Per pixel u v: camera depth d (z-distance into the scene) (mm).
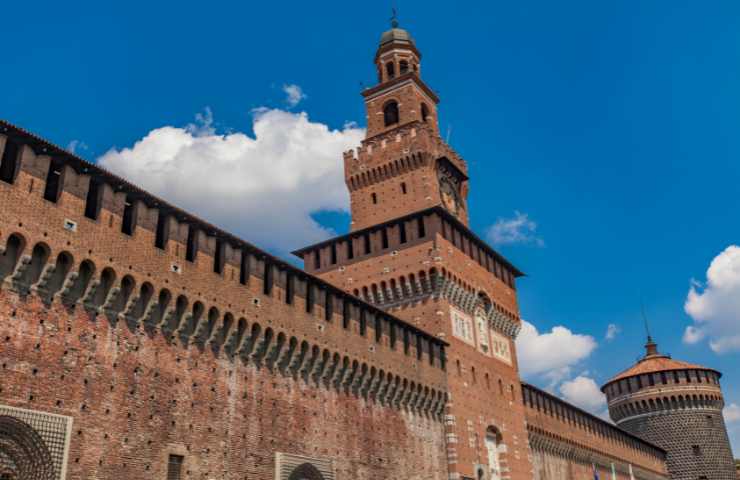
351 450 50594
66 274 33781
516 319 81188
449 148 81562
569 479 88375
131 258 37156
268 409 44250
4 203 31625
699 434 120875
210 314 41656
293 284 48812
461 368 66875
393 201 76062
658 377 125812
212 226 42375
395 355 57875
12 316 31406
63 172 34812
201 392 39906
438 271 66625
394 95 82750
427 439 60062
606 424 104000
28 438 30766
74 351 33594
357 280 71062
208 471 38906
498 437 70562
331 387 50656
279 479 43219
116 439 34375
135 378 36281
